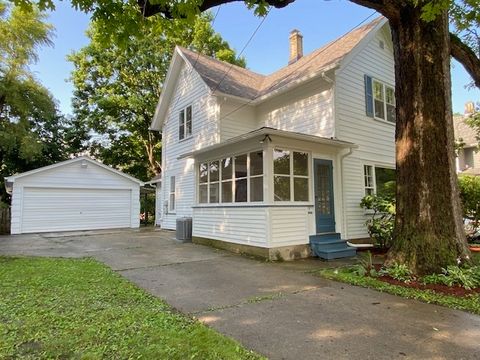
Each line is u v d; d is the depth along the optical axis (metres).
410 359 2.82
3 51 16.25
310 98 10.66
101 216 16.64
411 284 5.20
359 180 10.38
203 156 10.70
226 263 7.30
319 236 8.74
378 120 11.31
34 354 2.78
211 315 3.92
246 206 8.56
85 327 3.37
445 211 5.62
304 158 8.84
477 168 19.39
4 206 15.02
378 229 9.48
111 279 5.55
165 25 5.05
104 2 4.49
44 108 18.16
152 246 10.03
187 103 14.25
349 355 2.89
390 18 6.29
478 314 3.96
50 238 12.36
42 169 15.08
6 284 5.05
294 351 2.97
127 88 24.55
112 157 26.17
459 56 6.60
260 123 12.80
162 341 3.06
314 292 4.96
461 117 22.03
